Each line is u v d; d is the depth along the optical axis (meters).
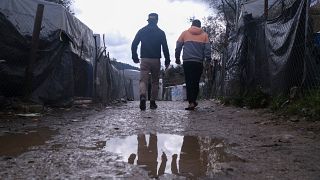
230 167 3.30
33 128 5.96
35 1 12.00
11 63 8.88
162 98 52.56
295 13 7.64
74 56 12.99
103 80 17.20
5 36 8.69
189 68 10.10
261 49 9.94
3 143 4.50
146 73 10.35
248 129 5.82
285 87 8.16
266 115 7.59
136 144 4.54
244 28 11.35
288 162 3.48
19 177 2.93
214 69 21.39
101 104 14.82
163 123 6.75
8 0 11.59
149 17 10.40
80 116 8.28
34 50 9.16
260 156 3.76
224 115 8.37
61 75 10.59
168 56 10.59
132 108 11.89
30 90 9.40
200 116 8.16
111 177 2.97
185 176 3.03
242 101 10.96
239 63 11.72
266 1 9.74
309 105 6.58
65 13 12.67
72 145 4.40
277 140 4.66
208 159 3.67
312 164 3.39
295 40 7.55
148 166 3.36
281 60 8.32
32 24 11.15
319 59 7.20
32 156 3.72
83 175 3.01
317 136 4.82
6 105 8.38
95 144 4.49
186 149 4.21
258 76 10.25
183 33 10.27
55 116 8.11
